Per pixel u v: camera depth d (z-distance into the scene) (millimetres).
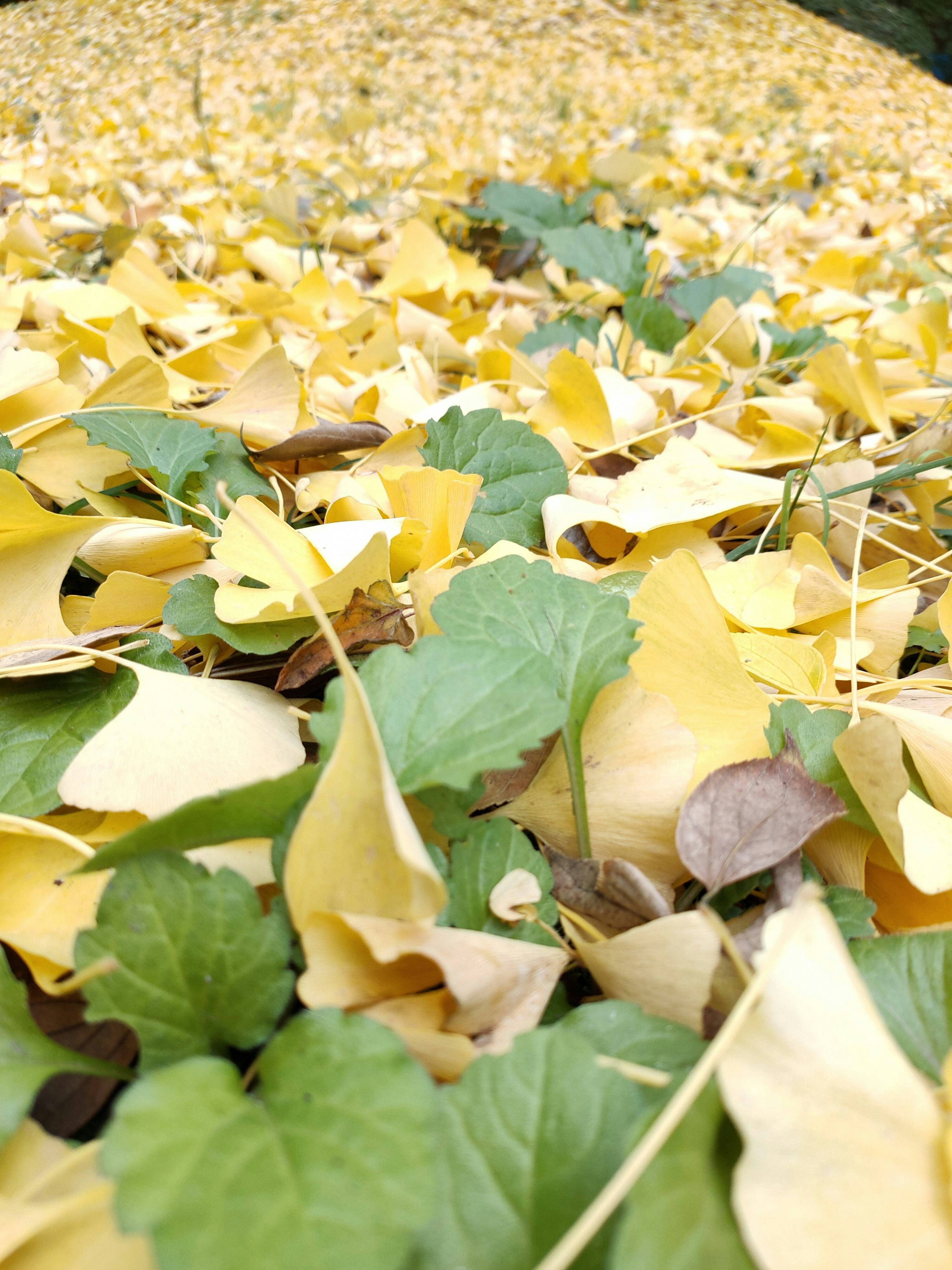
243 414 431
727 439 525
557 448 458
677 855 239
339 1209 144
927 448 487
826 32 3016
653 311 707
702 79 2381
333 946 186
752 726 269
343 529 322
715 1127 160
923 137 2061
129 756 236
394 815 170
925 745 273
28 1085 169
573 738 248
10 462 338
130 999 178
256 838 215
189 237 924
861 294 1021
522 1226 155
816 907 175
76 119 1530
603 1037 188
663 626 275
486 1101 166
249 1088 187
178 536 329
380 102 1913
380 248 959
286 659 314
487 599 262
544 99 2064
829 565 368
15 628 300
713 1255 147
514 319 731
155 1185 145
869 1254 147
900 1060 164
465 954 183
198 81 1261
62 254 841
